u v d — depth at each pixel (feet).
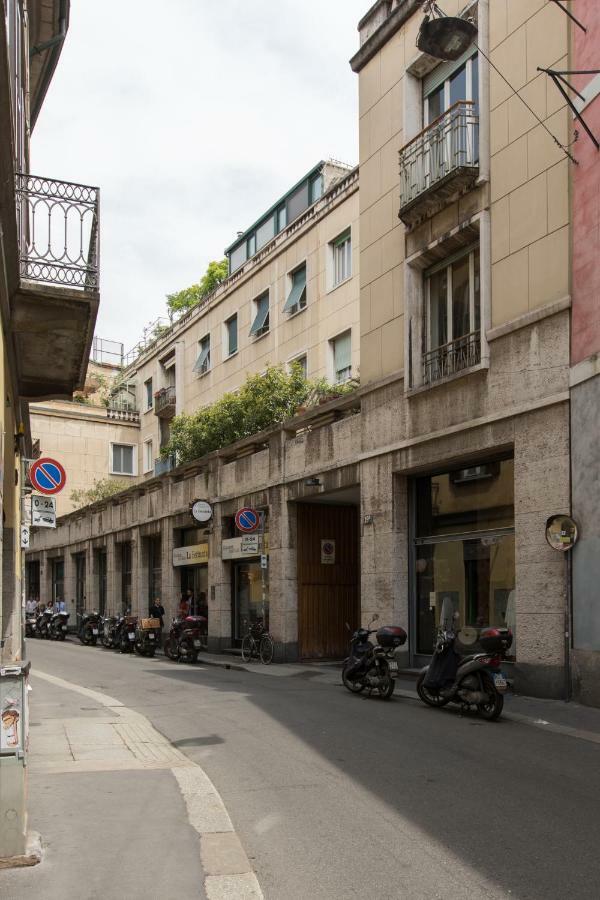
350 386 70.79
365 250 58.23
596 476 35.91
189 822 18.88
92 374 171.53
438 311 51.83
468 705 34.37
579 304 38.29
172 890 14.73
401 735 29.91
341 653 67.82
